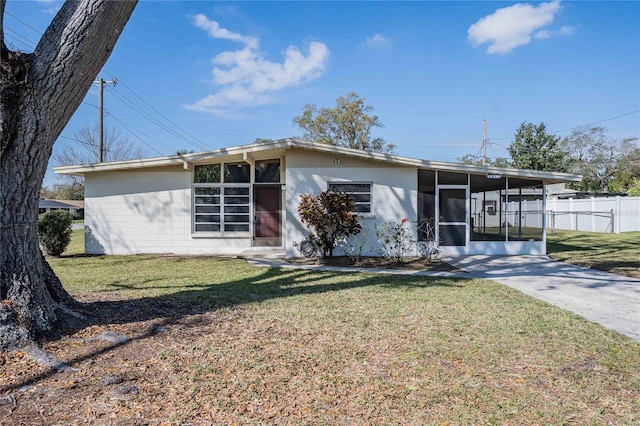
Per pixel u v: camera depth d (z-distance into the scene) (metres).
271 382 3.27
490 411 2.84
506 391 3.16
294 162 12.52
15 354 3.53
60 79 3.96
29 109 3.86
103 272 9.23
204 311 5.41
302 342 4.24
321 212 11.58
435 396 3.06
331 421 2.68
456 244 12.84
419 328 4.77
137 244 13.34
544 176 12.27
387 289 7.15
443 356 3.88
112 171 13.23
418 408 2.88
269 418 2.71
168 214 13.45
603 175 40.28
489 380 3.36
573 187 40.78
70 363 3.51
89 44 3.98
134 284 7.62
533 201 13.32
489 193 13.10
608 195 28.17
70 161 36.38
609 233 20.58
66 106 4.14
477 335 4.52
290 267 10.10
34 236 4.16
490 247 12.91
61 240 12.47
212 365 3.60
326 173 12.56
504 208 13.15
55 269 9.70
